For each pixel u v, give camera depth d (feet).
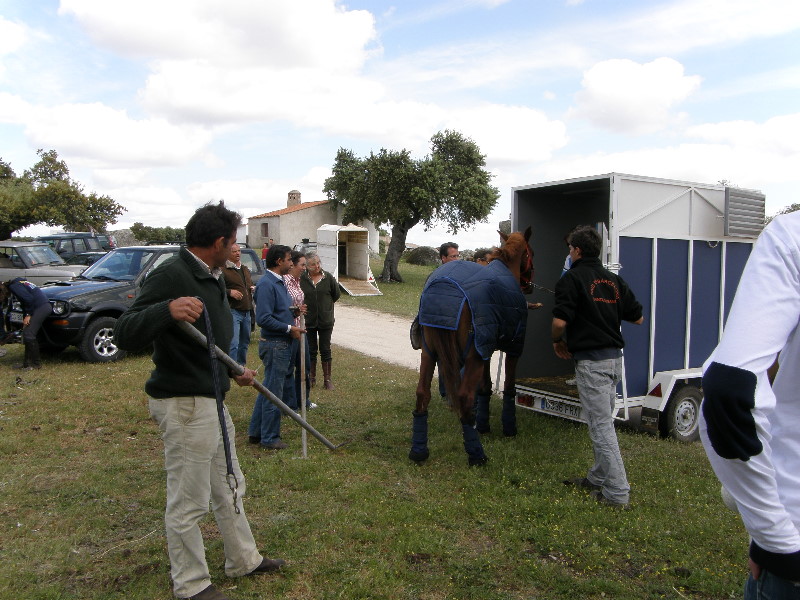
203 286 10.44
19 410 22.75
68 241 75.92
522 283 19.48
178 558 10.28
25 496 15.19
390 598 10.98
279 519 13.98
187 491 10.22
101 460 17.84
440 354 16.69
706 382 4.92
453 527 13.89
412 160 86.48
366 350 39.06
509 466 17.70
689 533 13.70
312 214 146.82
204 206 10.61
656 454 19.44
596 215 26.04
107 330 32.24
